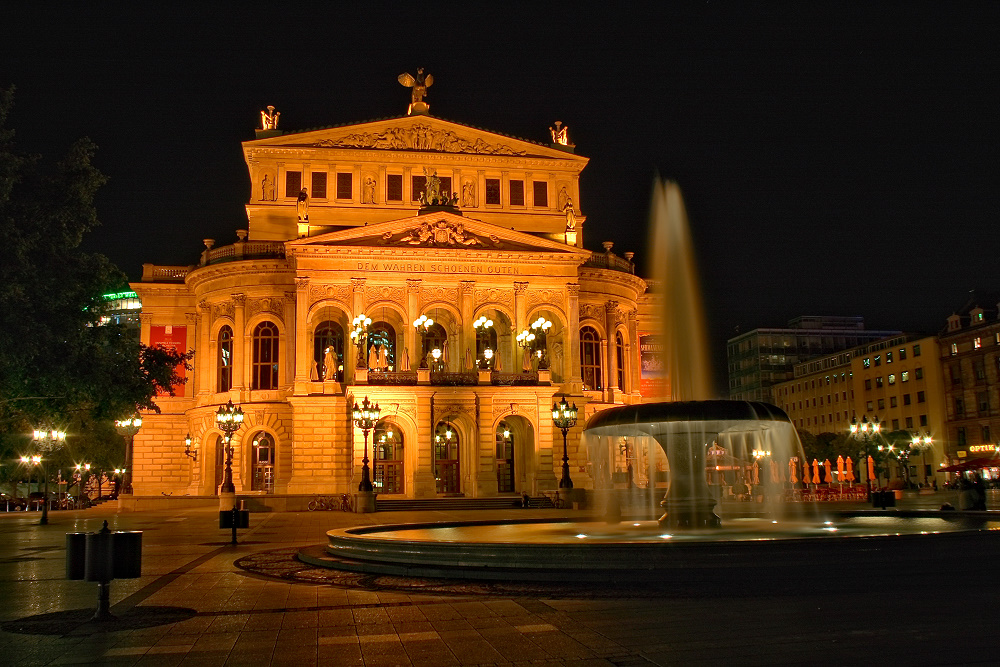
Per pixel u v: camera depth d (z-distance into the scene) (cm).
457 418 6150
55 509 7388
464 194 7031
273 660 1002
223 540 2917
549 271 6550
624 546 1514
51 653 1049
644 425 2227
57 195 3103
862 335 14425
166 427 6925
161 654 1038
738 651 996
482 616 1241
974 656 953
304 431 6072
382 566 1722
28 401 3906
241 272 6538
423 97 7225
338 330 6456
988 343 9138
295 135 6869
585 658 983
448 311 6425
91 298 3425
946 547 1554
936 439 9669
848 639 1042
